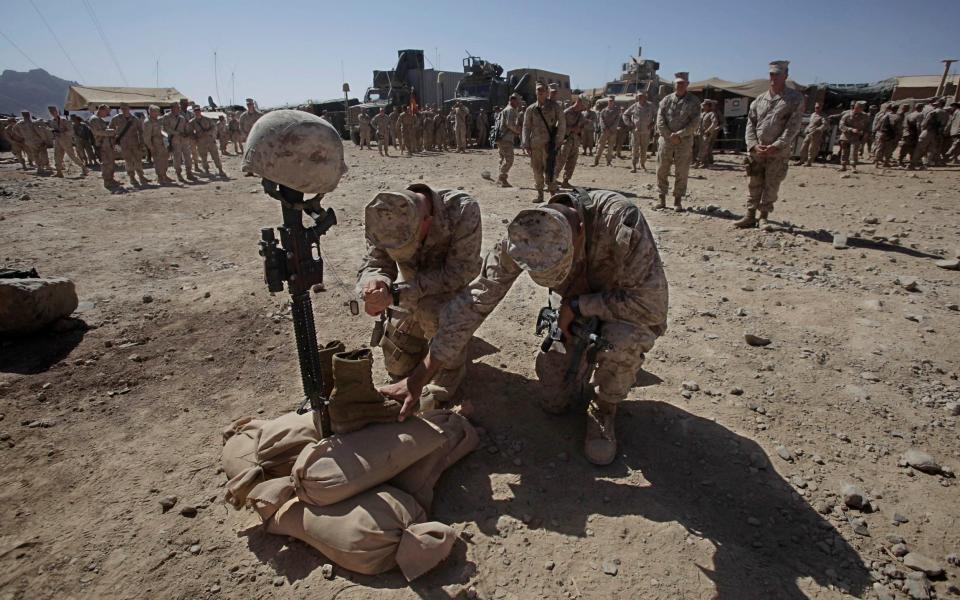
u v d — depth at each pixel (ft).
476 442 9.36
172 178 46.16
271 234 6.75
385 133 64.90
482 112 77.82
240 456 8.18
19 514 8.07
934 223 26.91
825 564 7.32
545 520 7.93
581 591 6.81
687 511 8.17
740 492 8.60
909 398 11.22
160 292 17.25
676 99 28.07
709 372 12.25
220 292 17.12
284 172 6.15
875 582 7.06
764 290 17.37
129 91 93.91
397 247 8.48
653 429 10.14
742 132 66.64
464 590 6.75
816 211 30.12
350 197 33.73
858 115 45.96
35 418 10.50
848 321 14.88
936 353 13.06
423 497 7.91
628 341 8.42
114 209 30.99
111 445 9.69
